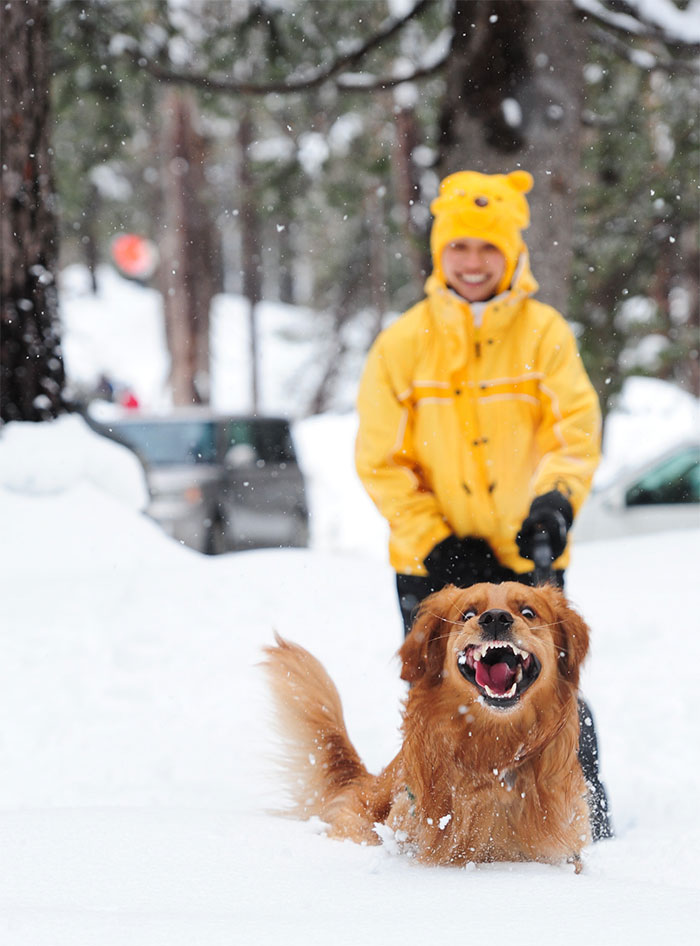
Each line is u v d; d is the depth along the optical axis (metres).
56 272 12.41
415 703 4.23
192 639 8.07
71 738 6.30
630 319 20.14
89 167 23.05
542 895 3.18
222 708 6.75
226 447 18.02
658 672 7.59
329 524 24.97
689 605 9.15
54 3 16.50
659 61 14.98
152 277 61.72
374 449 5.02
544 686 4.09
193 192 37.22
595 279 19.09
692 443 15.36
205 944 2.65
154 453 17.81
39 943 2.64
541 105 12.53
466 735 4.09
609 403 19.34
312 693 5.02
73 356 52.62
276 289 77.00
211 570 10.07
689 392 31.56
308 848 3.94
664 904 3.03
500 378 4.93
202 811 4.48
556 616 4.25
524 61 12.50
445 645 4.18
